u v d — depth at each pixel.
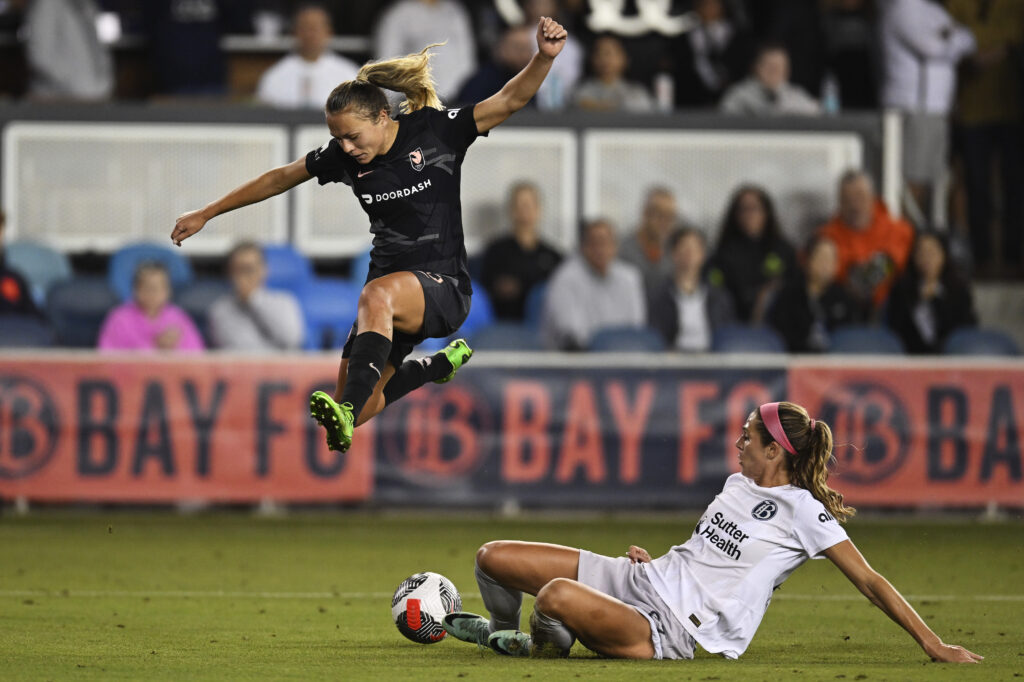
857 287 50.16
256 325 46.88
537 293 49.81
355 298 49.91
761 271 49.41
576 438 44.81
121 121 53.03
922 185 55.62
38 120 52.84
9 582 29.67
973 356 48.00
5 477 43.69
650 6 57.81
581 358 44.84
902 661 20.11
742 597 19.67
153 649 20.81
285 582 30.36
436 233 20.75
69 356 43.84
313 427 44.38
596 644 19.69
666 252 51.16
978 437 45.41
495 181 53.72
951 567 34.50
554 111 53.78
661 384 45.03
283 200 53.38
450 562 34.09
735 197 50.09
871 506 45.16
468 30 56.84
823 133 54.41
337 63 55.47
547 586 19.59
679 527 42.81
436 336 20.92
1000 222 57.88
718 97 58.22
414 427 44.56
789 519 19.84
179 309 46.56
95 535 39.38
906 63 57.34
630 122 54.03
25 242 50.94
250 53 59.12
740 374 45.09
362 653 20.48
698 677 17.86
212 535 39.81
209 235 53.31
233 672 18.36
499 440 44.72
